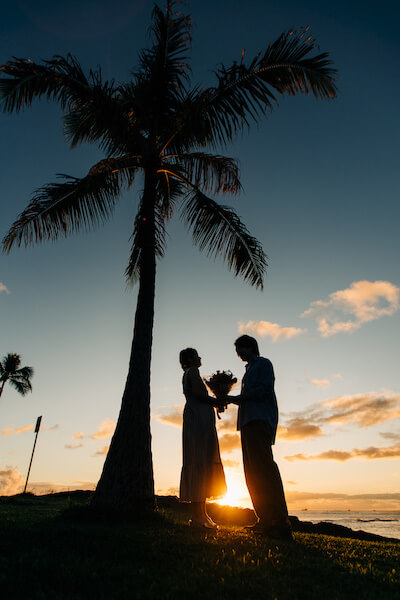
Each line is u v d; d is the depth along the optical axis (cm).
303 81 804
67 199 844
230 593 262
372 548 461
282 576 305
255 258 903
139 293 767
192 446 504
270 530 452
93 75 761
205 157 930
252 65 798
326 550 412
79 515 575
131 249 939
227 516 866
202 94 803
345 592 280
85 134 874
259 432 484
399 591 288
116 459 633
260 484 470
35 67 734
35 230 847
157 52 873
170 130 885
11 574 271
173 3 878
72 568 288
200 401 524
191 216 912
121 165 891
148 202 835
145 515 587
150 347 727
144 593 247
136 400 677
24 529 415
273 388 507
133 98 848
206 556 341
